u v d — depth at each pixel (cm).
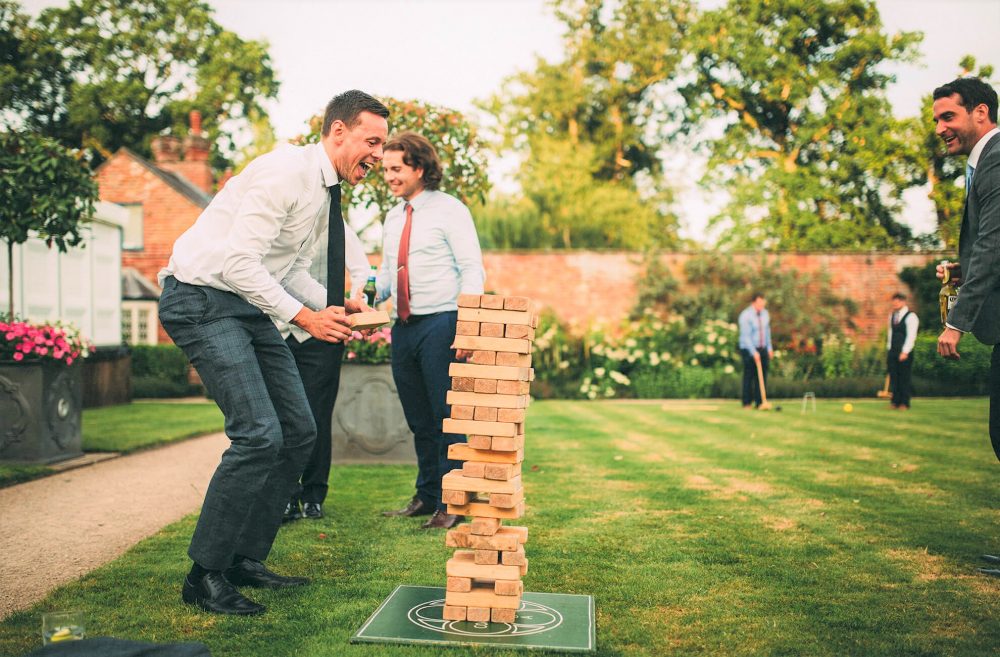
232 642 252
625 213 2686
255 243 294
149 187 2062
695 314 1758
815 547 375
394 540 392
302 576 327
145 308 1955
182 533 407
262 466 288
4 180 708
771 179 2527
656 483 552
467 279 438
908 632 264
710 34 2717
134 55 3041
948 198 2302
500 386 280
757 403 1418
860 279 1798
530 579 324
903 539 391
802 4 2572
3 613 287
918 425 976
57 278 1149
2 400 638
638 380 1642
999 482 557
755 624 272
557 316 1758
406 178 451
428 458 452
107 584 315
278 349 317
